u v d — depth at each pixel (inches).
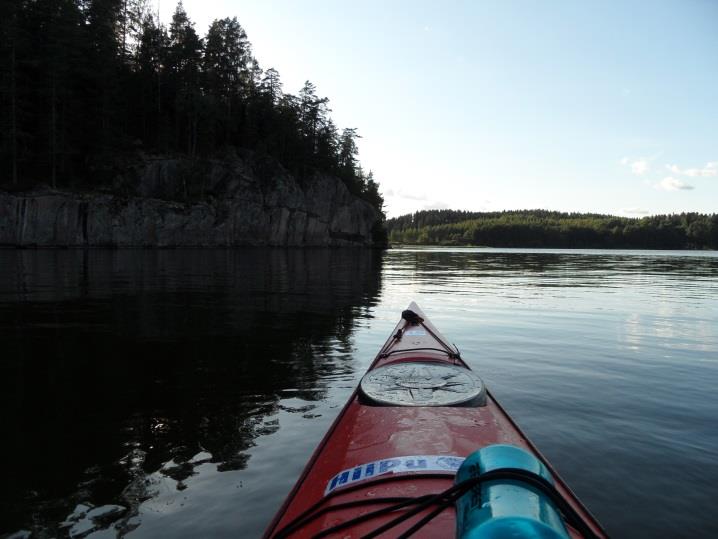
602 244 5743.1
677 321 487.2
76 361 309.6
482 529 49.1
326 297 650.8
